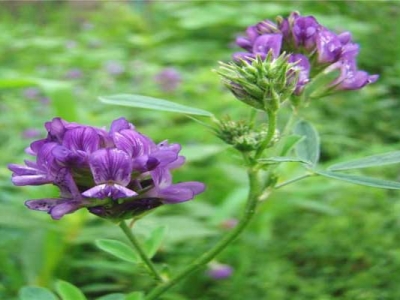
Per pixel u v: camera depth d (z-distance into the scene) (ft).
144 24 1.67
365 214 0.63
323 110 0.93
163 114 0.87
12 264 0.52
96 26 1.73
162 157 0.30
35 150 0.31
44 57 1.36
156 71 1.12
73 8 1.97
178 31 1.41
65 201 0.30
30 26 1.77
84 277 0.57
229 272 0.57
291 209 0.66
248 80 0.31
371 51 1.11
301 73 0.35
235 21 1.36
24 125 0.87
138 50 1.46
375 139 0.88
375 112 0.93
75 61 1.27
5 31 1.63
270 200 0.62
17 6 1.97
